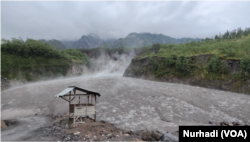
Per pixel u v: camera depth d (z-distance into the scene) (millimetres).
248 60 32375
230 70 35250
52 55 79125
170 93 31281
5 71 57125
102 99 28328
